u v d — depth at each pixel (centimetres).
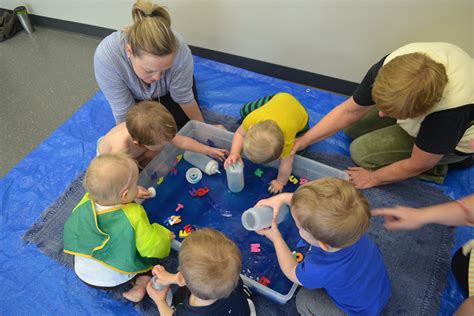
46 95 220
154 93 162
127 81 151
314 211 89
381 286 108
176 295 123
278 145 126
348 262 96
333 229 87
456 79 112
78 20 259
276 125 129
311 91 206
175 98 165
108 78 145
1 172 178
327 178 96
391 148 156
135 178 119
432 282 132
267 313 128
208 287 91
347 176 146
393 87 105
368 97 137
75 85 226
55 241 149
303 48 200
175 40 122
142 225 119
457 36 159
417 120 135
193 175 164
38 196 165
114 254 118
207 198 158
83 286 137
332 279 97
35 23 279
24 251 147
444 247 140
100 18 249
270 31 200
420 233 144
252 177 165
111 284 122
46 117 206
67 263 143
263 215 122
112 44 137
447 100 112
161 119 129
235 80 214
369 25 173
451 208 100
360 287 101
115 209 118
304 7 180
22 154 186
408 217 104
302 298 121
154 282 125
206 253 94
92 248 116
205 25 215
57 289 137
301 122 152
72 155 182
